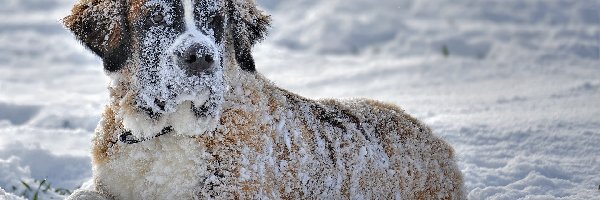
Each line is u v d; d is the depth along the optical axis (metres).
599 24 27.44
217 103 8.29
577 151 13.17
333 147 9.21
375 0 31.28
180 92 8.05
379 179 9.45
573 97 16.86
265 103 8.85
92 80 20.02
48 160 12.87
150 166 8.59
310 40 26.78
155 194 8.62
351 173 9.26
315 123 9.26
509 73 20.36
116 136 8.72
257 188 8.52
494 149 13.40
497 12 29.31
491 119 14.98
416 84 19.34
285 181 8.78
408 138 9.96
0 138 13.89
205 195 8.48
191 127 8.40
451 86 19.02
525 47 24.56
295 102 9.32
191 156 8.51
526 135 13.93
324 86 19.34
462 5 30.44
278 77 20.23
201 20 8.37
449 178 10.18
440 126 14.50
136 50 8.40
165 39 8.21
